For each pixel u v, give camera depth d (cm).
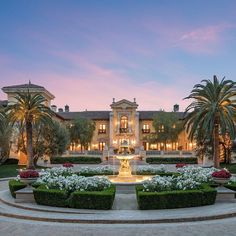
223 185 1873
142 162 6003
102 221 1343
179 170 2528
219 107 3241
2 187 2642
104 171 2706
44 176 1947
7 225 1314
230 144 4962
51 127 4509
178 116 7594
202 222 1334
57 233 1186
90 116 8238
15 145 5394
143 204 1535
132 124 7806
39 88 5881
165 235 1145
